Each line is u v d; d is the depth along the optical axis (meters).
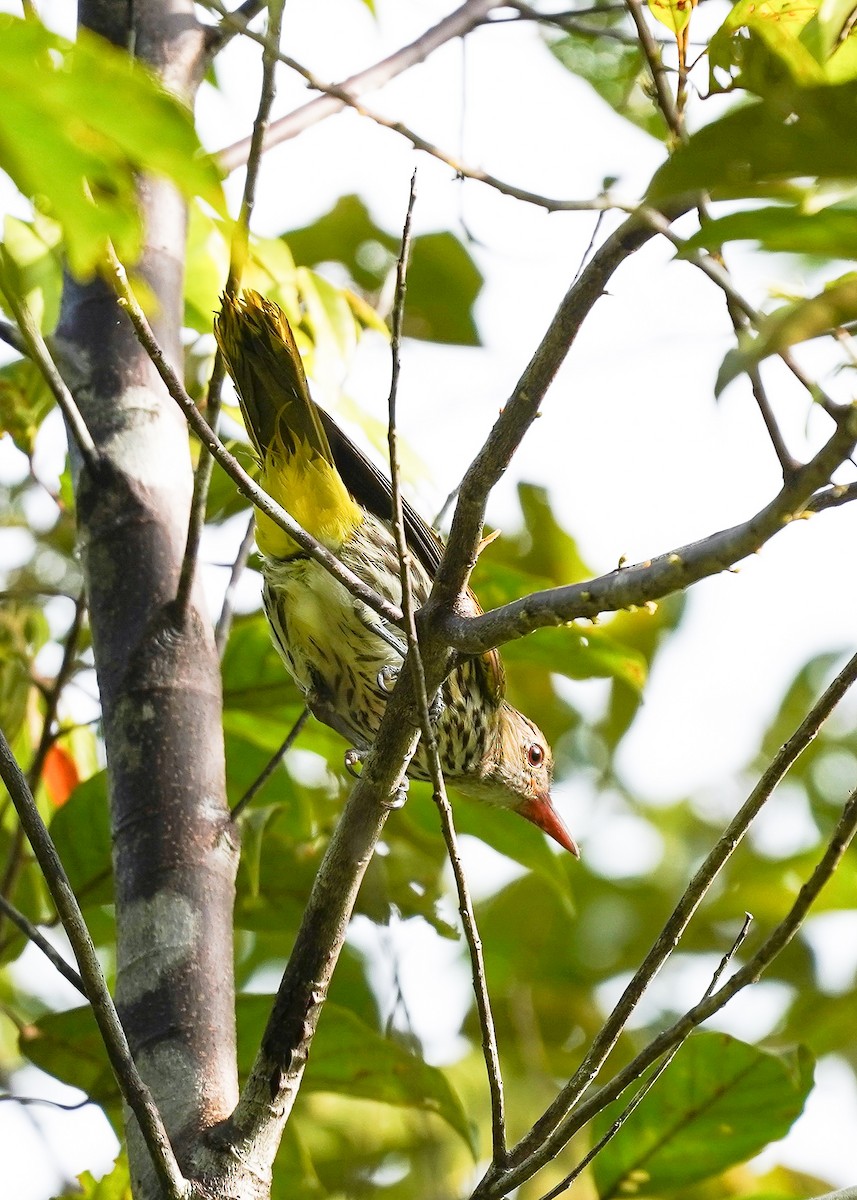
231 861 6.73
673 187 2.89
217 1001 6.32
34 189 2.88
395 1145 10.95
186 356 9.23
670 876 13.12
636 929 12.89
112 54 2.79
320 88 5.75
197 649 7.02
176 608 6.99
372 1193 10.72
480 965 5.09
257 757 9.39
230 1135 5.76
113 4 8.01
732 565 4.76
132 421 7.39
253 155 5.71
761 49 4.89
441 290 11.35
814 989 12.72
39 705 9.19
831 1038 12.57
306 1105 10.95
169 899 6.46
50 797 9.05
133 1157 5.89
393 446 5.27
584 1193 10.35
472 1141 8.27
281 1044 5.76
